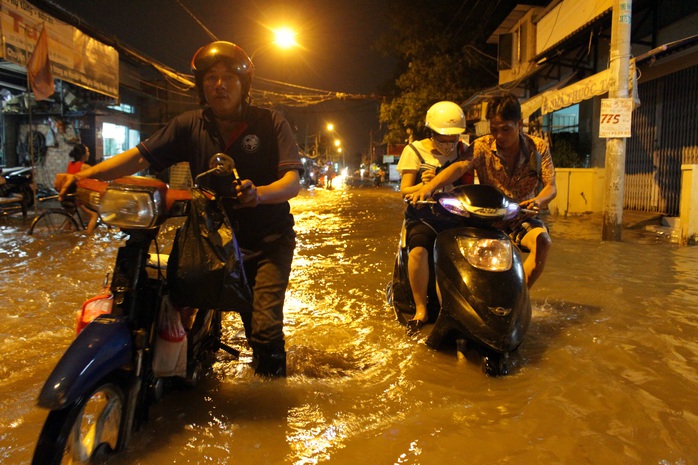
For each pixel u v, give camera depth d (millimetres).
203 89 2928
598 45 14938
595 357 3535
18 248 7781
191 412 2756
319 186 41375
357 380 3191
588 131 15438
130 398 2348
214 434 2541
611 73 9258
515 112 3793
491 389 3070
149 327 2494
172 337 2557
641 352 3615
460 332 3441
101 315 2336
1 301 4789
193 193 2543
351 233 10297
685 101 11188
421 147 4156
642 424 2635
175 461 2309
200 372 3203
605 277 5977
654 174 12258
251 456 2359
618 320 4324
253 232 3047
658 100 12133
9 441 2438
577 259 7176
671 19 11492
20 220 11680
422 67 27344
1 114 18078
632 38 13047
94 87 12516
